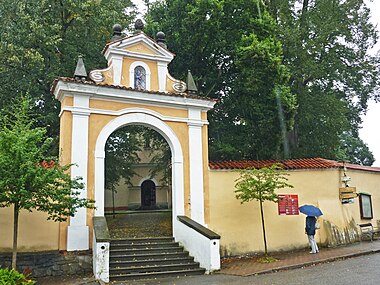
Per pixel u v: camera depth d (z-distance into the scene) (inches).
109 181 976.9
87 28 846.5
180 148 590.9
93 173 528.1
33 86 776.3
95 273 447.5
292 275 431.8
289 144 962.7
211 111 818.8
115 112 556.4
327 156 1015.6
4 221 475.8
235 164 630.5
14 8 784.9
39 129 430.9
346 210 689.0
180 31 793.6
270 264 512.1
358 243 658.8
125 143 986.7
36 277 467.2
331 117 954.1
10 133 402.6
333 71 1004.6
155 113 582.9
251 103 726.5
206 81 807.7
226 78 811.4
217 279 435.2
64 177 424.2
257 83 712.4
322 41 944.9
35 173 394.0
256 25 778.2
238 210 607.8
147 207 1315.2
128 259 498.0
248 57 710.5
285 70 750.5
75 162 517.3
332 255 543.2
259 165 636.7
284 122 729.6
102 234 455.8
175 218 569.9
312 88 1012.5
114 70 577.6
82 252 494.6
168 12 821.9
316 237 636.1
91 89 539.5
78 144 524.4
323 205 653.3
